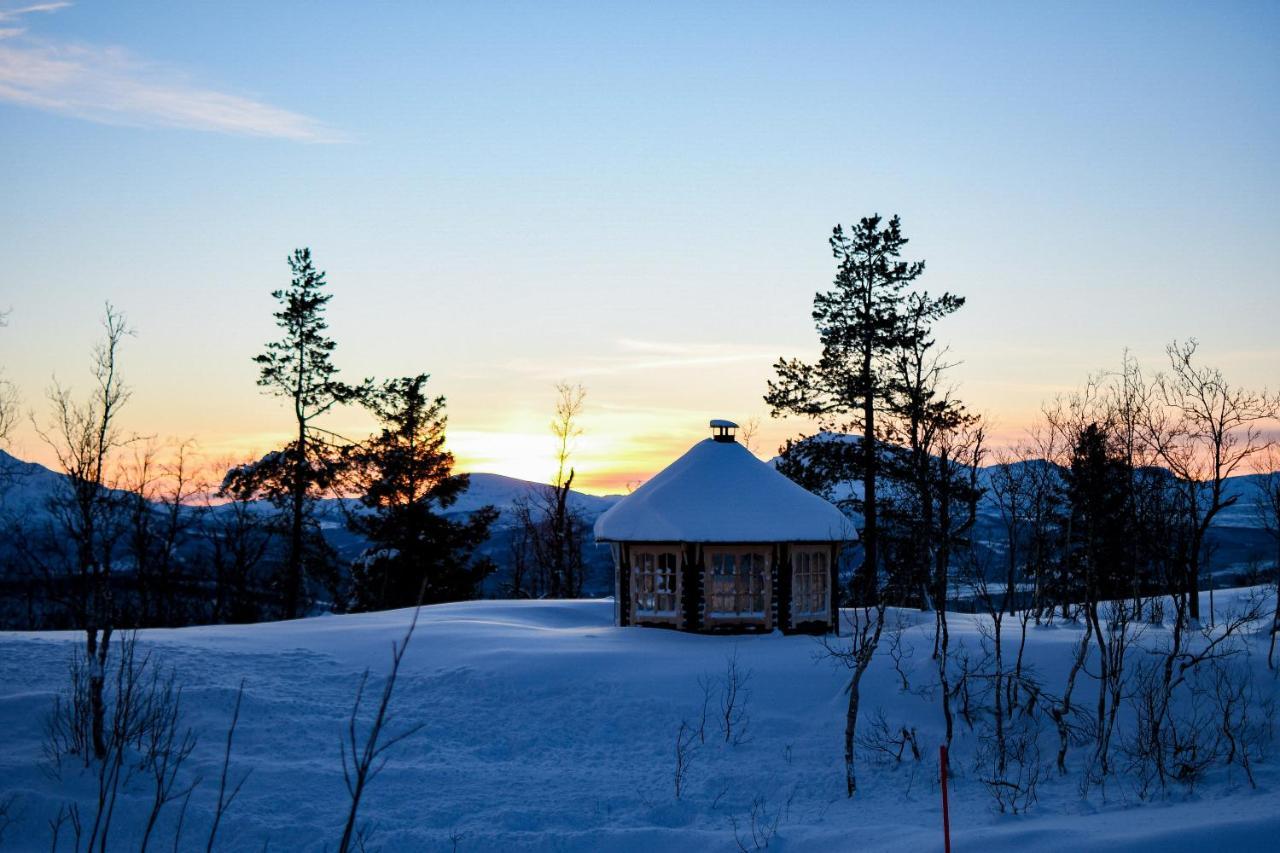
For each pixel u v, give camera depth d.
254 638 30.31
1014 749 22.53
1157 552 30.73
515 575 62.88
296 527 47.19
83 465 19.39
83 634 30.09
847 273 44.34
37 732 21.03
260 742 21.91
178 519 39.22
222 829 17.80
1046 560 33.66
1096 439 32.75
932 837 16.75
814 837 17.62
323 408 48.44
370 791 19.86
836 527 32.53
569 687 25.94
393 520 53.62
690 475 33.47
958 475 33.97
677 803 19.80
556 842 17.75
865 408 43.16
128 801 18.31
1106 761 21.11
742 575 33.66
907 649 27.84
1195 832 15.49
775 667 27.03
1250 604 33.47
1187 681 24.30
